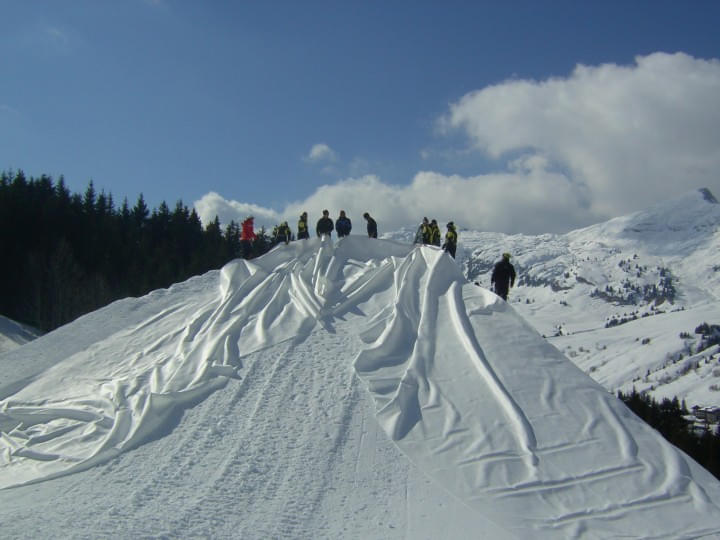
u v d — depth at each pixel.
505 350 15.18
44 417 14.25
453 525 10.12
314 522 9.91
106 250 56.84
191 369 15.27
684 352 196.12
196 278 23.45
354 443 12.33
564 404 13.38
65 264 48.12
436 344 15.54
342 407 13.51
